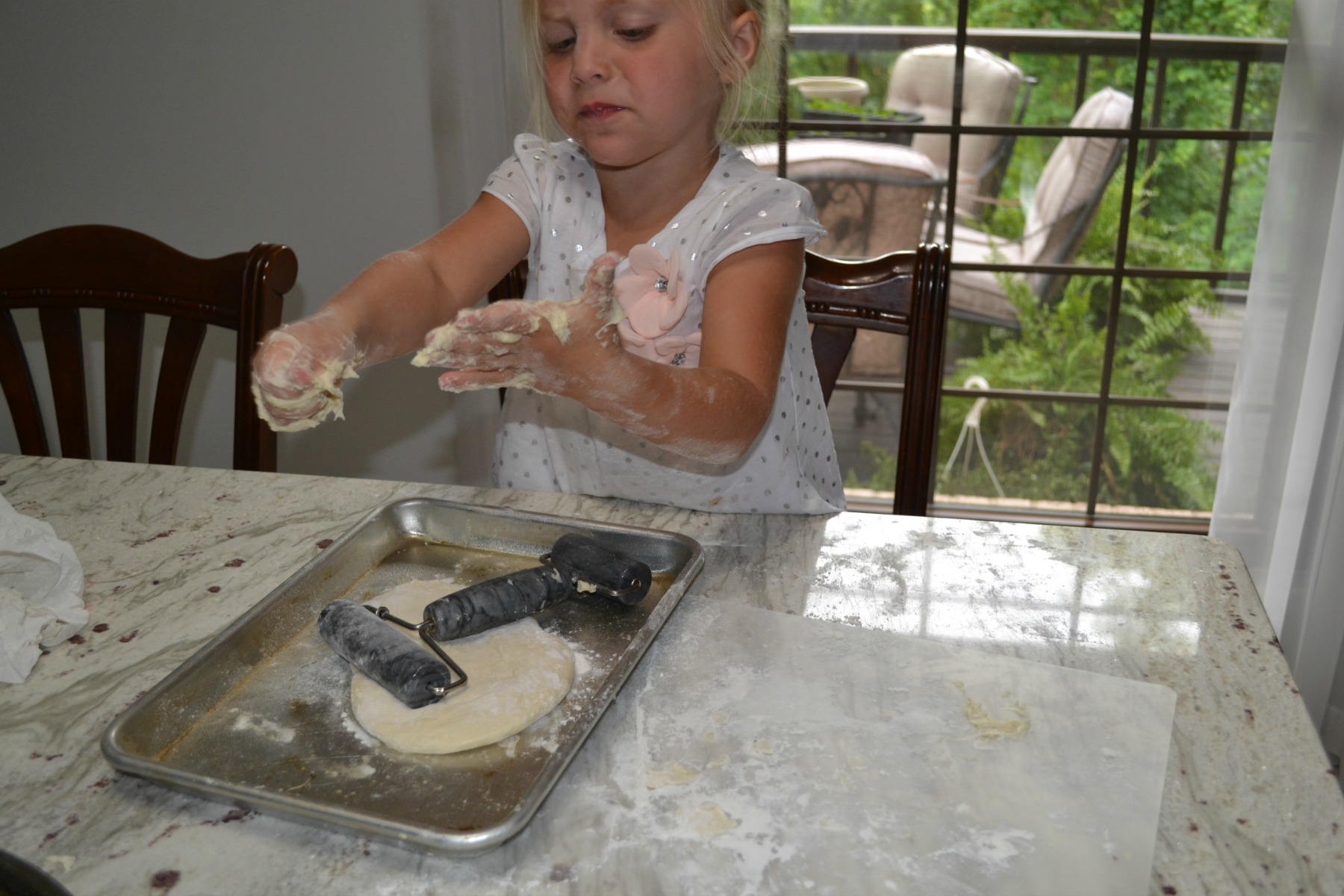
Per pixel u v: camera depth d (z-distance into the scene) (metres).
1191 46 2.11
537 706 0.63
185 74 1.91
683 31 0.82
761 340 0.87
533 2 0.98
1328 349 1.71
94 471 1.01
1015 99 2.23
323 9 1.83
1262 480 1.85
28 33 1.91
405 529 0.86
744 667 0.68
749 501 1.08
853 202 2.38
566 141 1.10
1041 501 2.55
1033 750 0.60
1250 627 0.73
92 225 1.23
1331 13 1.60
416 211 1.97
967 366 2.51
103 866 0.53
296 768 0.59
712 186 1.01
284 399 0.64
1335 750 1.79
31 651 0.69
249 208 2.00
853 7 2.21
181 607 0.77
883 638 0.71
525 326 0.61
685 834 0.54
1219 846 0.53
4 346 1.27
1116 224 2.30
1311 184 1.68
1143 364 2.40
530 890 0.51
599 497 0.94
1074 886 0.51
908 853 0.53
